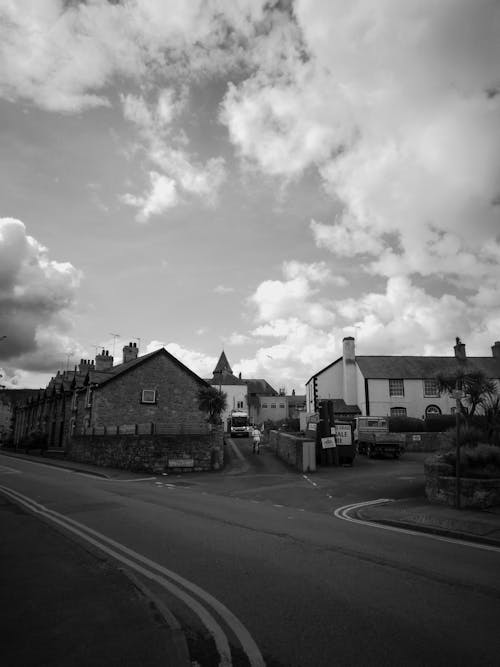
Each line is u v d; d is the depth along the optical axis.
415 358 48.44
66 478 20.91
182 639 4.31
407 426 36.91
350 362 48.78
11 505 12.55
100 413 34.53
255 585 5.84
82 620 4.76
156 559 7.09
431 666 3.87
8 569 6.61
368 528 9.84
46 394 52.44
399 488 16.05
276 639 4.34
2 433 84.00
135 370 36.28
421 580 6.09
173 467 23.78
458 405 11.99
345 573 6.38
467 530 9.22
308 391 53.88
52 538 8.54
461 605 5.21
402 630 4.54
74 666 3.82
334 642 4.28
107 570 6.53
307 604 5.20
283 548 7.78
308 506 13.22
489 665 3.89
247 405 80.75
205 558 7.14
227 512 11.59
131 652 4.07
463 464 12.84
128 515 10.95
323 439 25.09
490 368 46.00
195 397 37.53
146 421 35.75
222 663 3.90
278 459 27.78
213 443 24.41
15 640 4.31
